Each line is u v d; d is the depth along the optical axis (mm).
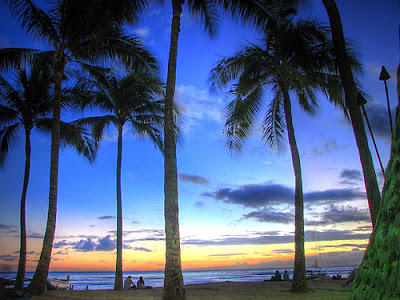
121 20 14078
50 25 14883
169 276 8922
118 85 20078
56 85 15000
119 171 20469
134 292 14781
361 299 1628
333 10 10172
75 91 18625
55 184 13961
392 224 1634
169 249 9172
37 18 14625
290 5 14617
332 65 14539
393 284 1483
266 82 16562
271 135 18156
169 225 9391
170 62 11148
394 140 1836
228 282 21281
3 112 18250
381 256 1624
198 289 15672
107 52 15688
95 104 20656
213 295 12648
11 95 17875
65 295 12664
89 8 13836
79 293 13781
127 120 21516
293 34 14883
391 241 1595
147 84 14578
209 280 76312
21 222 17484
